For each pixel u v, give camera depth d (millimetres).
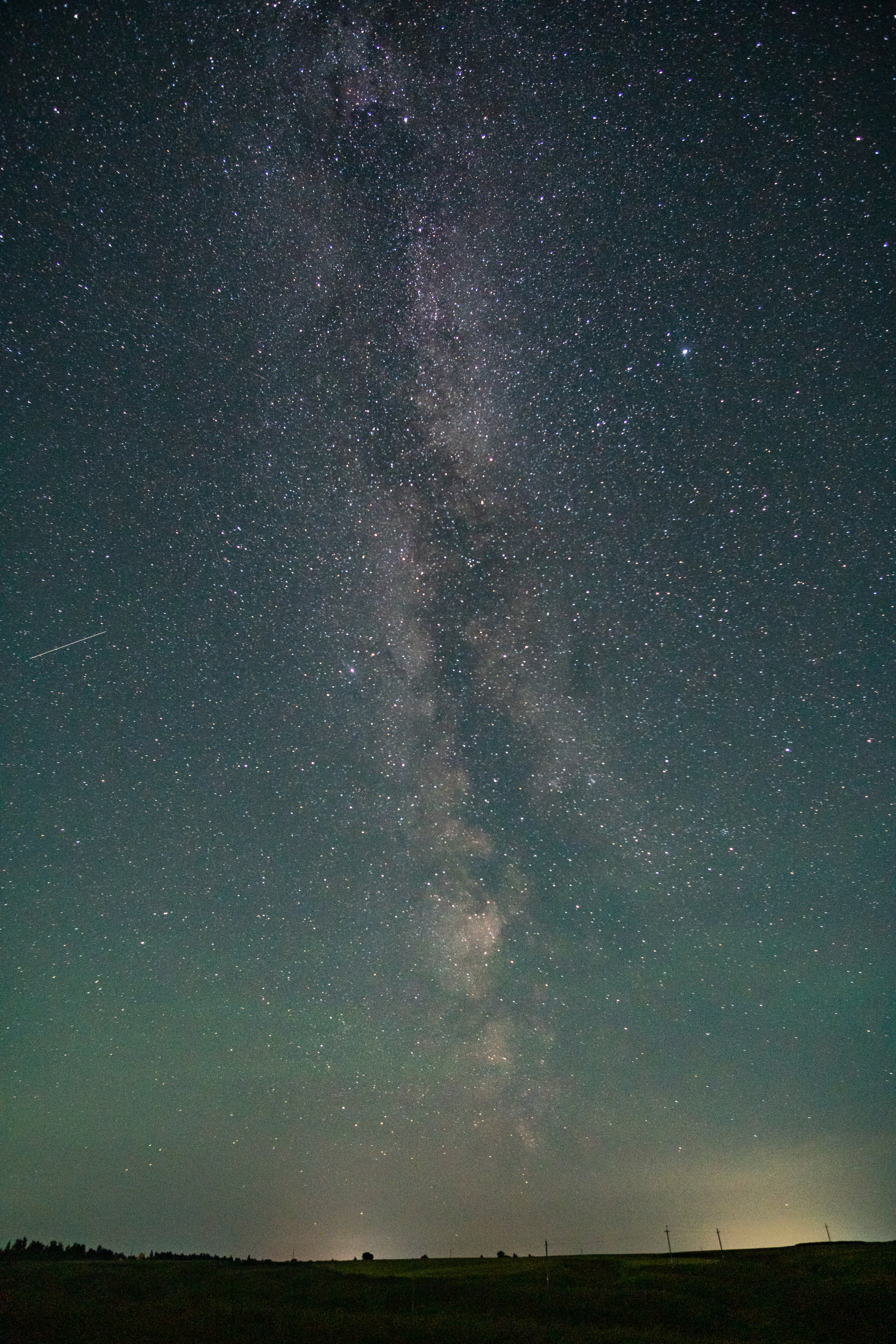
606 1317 22922
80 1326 21422
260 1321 22094
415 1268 31938
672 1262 30281
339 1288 26547
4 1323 21594
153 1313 22875
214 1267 30609
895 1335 20328
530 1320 22500
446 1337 20578
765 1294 24312
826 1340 20312
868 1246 30625
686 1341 20203
